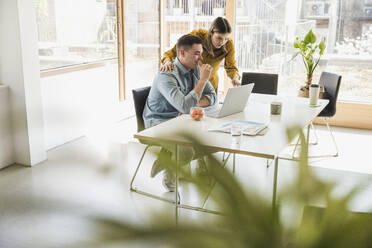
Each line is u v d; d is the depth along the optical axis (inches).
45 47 162.4
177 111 121.4
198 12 233.6
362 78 204.8
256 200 15.1
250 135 95.5
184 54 115.6
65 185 132.5
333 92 160.4
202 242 14.0
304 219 16.6
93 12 187.0
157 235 13.7
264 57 220.5
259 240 14.6
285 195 15.4
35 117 148.8
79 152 165.3
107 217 14.2
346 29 202.2
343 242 15.2
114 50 205.2
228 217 14.9
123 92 214.4
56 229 104.7
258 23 217.5
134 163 152.9
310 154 16.7
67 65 175.3
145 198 123.0
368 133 199.0
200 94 114.0
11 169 146.8
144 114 123.7
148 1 223.5
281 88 220.8
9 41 139.9
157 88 118.3
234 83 142.2
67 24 172.4
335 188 15.6
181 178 17.1
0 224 107.6
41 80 161.0
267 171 145.7
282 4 210.7
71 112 179.2
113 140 182.1
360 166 153.4
